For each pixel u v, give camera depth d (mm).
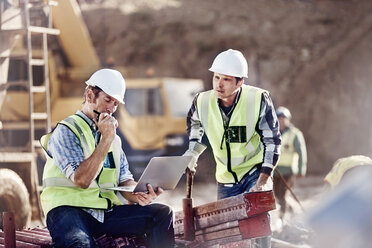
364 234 2814
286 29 35062
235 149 7840
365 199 2861
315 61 33000
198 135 8102
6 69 12789
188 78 33469
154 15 36312
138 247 6832
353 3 37188
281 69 32812
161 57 34125
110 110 6746
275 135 7668
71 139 6520
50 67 18000
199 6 37219
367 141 30625
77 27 18344
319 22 35625
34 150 12766
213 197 19922
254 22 35281
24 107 14109
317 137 30594
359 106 31531
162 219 7000
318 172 29422
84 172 6348
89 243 6344
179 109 23734
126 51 34531
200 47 34062
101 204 6723
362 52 33438
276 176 13906
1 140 13789
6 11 12469
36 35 14961
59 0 17906
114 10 36938
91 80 6738
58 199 6551
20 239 7051
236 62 7566
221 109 7820
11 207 10859
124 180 7141
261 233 7219
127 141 23125
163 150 23141
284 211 13742
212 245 7512
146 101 23500
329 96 31750
